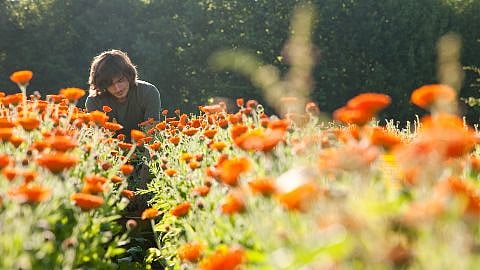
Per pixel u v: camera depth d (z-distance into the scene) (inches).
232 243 117.1
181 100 1332.4
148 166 285.7
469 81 1236.5
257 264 93.8
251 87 1262.3
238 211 105.0
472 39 1259.8
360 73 1277.1
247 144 121.1
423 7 1268.5
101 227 163.6
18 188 112.3
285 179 81.3
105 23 1310.3
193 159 188.7
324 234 69.4
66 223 140.6
